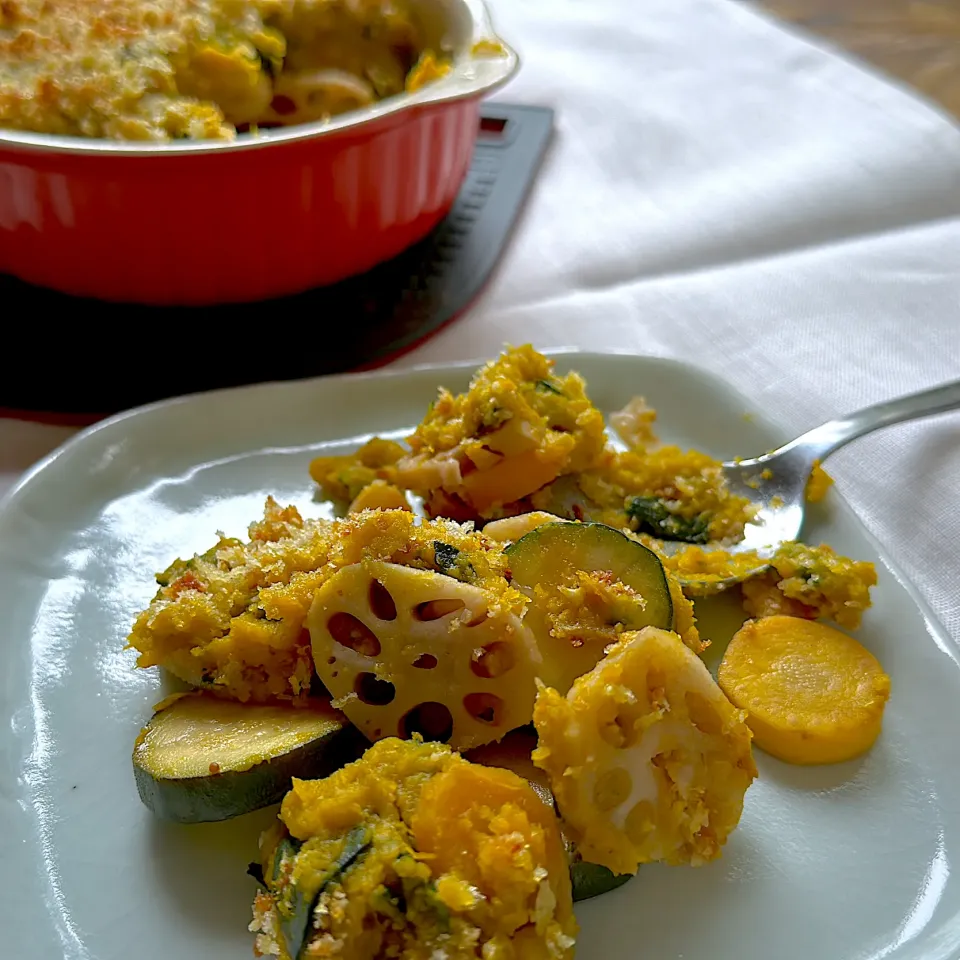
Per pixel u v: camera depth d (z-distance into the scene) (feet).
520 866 1.16
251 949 1.23
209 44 1.88
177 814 1.27
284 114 2.00
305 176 1.69
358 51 2.03
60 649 1.42
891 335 1.90
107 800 1.31
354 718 1.30
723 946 1.24
